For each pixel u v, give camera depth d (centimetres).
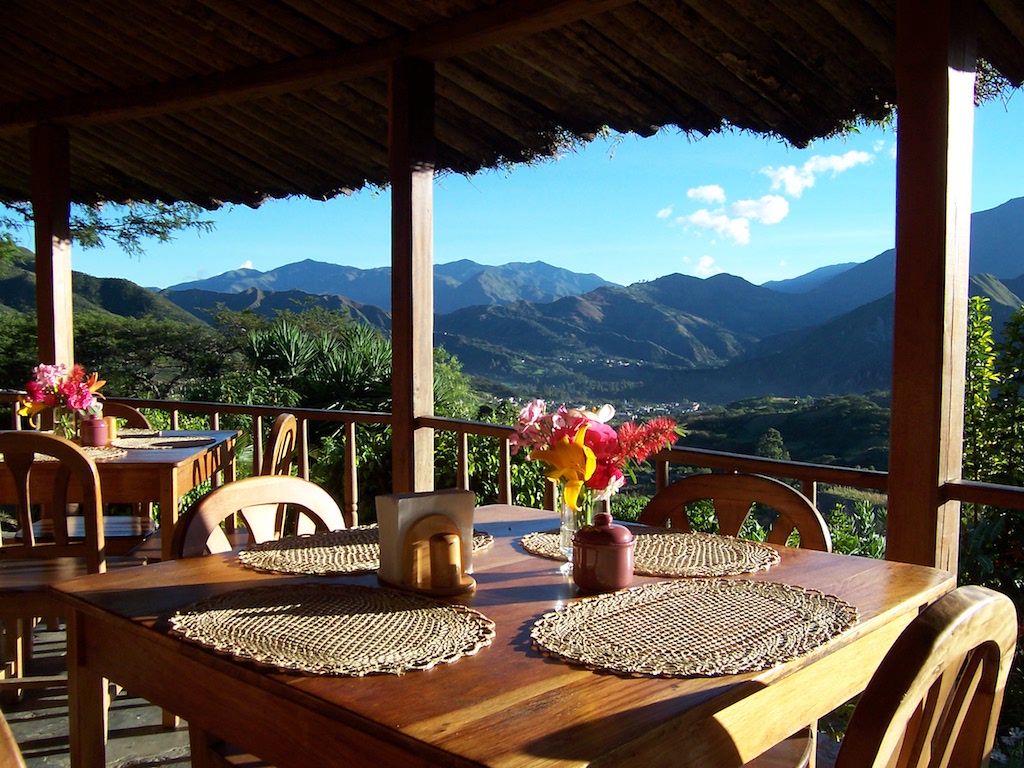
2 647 304
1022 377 380
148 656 144
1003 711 322
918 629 93
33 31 419
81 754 160
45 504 350
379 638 131
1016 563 350
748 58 358
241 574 170
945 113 243
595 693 111
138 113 471
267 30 389
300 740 116
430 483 417
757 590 158
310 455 727
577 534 161
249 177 583
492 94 425
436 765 96
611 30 361
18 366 1494
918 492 251
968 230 254
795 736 170
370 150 514
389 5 358
